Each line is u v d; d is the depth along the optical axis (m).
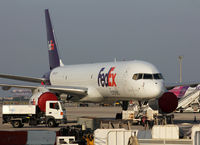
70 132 72.00
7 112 103.25
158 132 60.22
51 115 103.75
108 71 119.31
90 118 87.56
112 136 60.94
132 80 108.56
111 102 128.88
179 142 57.09
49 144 52.50
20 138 51.72
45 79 155.00
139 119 105.31
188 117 144.62
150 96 104.81
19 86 129.00
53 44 165.25
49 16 167.38
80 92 125.88
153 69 108.62
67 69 145.75
